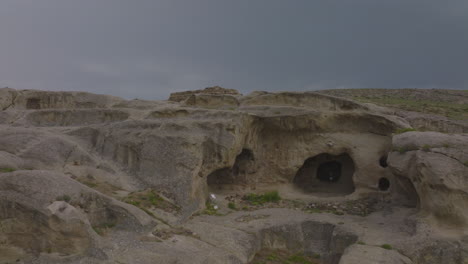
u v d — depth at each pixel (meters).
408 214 18.11
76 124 26.59
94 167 20.45
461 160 16.19
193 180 19.45
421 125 27.66
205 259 12.77
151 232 14.48
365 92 57.16
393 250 14.63
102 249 12.13
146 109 26.81
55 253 11.80
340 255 16.27
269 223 17.78
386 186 23.09
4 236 11.81
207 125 21.34
